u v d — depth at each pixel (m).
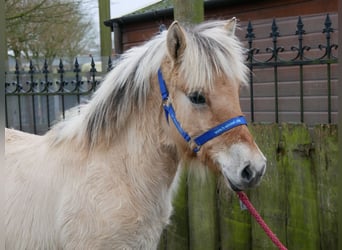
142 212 2.20
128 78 2.25
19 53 9.44
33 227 2.21
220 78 2.02
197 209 3.38
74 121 2.34
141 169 2.21
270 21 5.64
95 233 2.12
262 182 3.27
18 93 4.27
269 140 3.21
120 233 2.14
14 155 2.38
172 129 2.14
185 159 2.19
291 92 5.43
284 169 3.18
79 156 2.22
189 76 2.02
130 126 2.24
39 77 4.28
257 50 3.38
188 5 3.02
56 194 2.19
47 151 2.32
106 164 2.19
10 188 2.27
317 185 3.05
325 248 3.04
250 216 3.36
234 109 2.02
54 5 8.70
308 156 3.07
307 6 5.27
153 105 2.22
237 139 1.98
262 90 5.71
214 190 3.38
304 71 5.30
